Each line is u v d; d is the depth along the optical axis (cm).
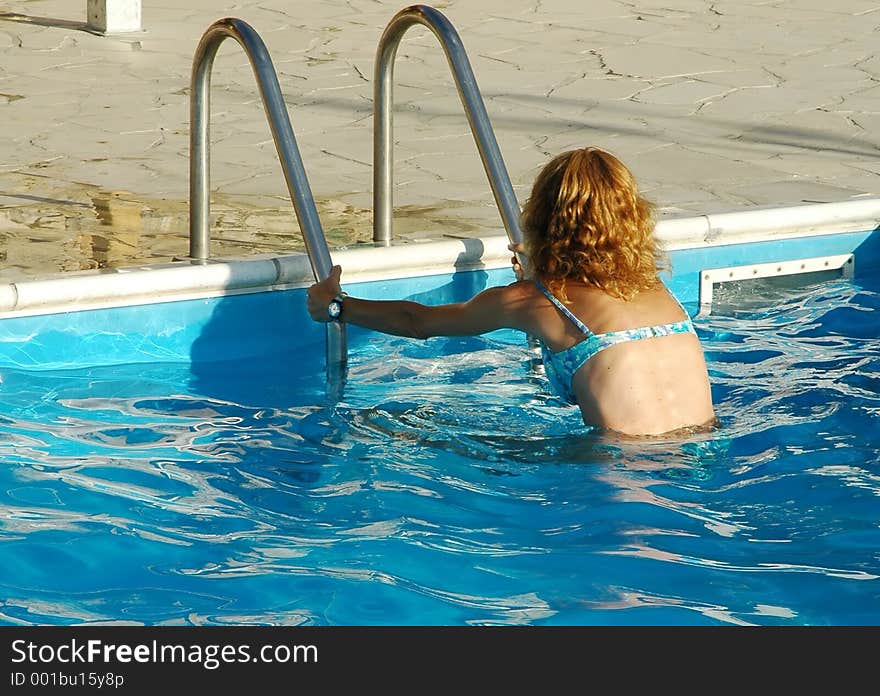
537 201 1193
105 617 927
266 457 1207
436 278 1586
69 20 3238
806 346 1523
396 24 1491
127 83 2606
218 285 1470
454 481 1143
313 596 957
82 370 1426
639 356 1180
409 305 1287
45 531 1045
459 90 1460
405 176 1978
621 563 991
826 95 2564
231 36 1393
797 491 1105
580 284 1188
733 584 962
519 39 3109
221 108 2422
